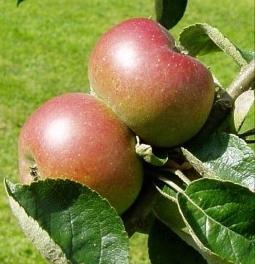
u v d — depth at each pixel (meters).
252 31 2.73
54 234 0.34
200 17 2.81
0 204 1.60
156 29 0.42
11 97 2.06
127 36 0.41
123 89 0.40
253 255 0.34
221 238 0.34
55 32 2.55
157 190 0.41
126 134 0.41
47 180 0.34
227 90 0.43
